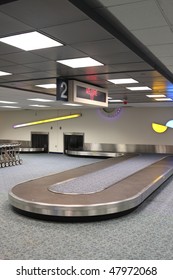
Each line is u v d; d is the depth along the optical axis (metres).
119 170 9.03
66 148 18.52
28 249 3.96
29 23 3.48
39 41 4.20
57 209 5.02
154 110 15.68
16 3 2.95
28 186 6.49
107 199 5.44
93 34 3.87
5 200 6.68
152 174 8.26
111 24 3.77
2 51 4.75
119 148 16.67
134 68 6.05
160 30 3.82
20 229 4.75
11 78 7.42
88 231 4.68
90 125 17.50
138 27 3.71
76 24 3.50
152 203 6.53
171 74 7.30
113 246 4.08
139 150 16.12
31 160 15.41
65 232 4.62
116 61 5.44
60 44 4.35
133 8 3.13
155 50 4.79
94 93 8.05
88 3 3.15
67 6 3.01
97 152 16.53
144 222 5.18
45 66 5.93
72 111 18.00
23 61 5.48
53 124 18.86
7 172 11.18
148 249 3.99
